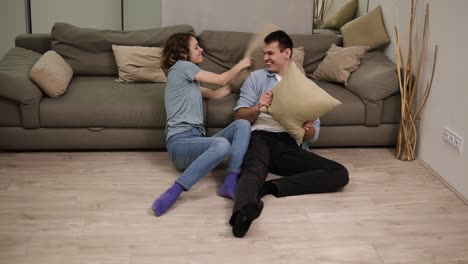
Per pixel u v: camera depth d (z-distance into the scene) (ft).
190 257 8.25
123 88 12.79
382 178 11.27
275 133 11.01
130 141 12.07
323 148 12.84
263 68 11.89
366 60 13.66
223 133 10.83
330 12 15.30
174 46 11.03
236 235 8.80
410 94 12.11
